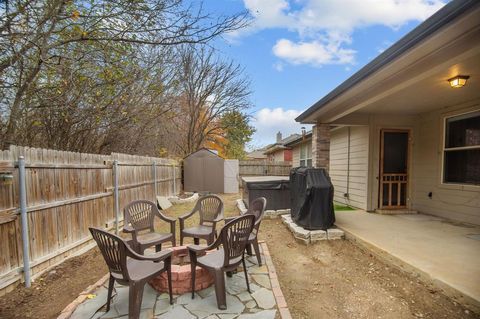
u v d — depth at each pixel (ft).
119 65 15.49
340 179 25.91
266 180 21.54
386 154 21.03
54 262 11.33
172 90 30.94
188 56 42.63
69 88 14.84
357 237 13.70
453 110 17.19
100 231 7.64
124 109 20.99
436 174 18.76
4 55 11.01
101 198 15.43
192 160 38.91
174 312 8.06
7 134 12.72
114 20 12.52
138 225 12.23
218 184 38.91
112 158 16.87
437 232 14.47
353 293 9.25
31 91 12.99
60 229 11.80
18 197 9.61
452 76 11.84
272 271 10.78
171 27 12.75
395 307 8.30
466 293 7.95
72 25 12.05
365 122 20.58
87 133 20.06
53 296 9.25
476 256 10.82
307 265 11.76
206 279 9.53
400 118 20.75
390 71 10.68
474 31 7.52
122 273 7.70
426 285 9.34
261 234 16.37
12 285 9.31
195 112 51.21
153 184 25.08
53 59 12.99
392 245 12.21
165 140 40.50
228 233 8.52
